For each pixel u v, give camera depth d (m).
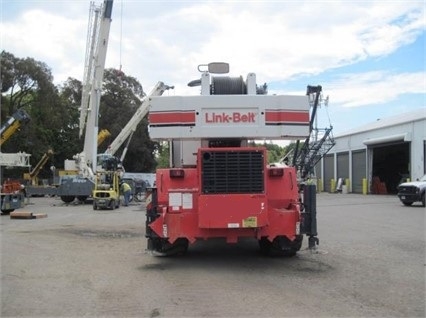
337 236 14.16
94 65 33.47
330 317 6.31
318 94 21.27
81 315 6.51
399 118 49.56
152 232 10.15
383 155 52.41
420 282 8.23
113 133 61.91
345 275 8.82
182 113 9.59
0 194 24.66
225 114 9.61
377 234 14.62
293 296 7.36
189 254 11.14
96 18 32.94
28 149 53.88
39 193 43.06
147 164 67.50
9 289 7.95
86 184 33.78
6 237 14.67
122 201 33.31
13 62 52.72
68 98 67.12
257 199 9.29
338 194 49.53
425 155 41.66
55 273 9.22
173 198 9.56
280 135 9.62
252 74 10.22
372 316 6.35
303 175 21.78
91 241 13.73
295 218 9.65
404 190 27.91
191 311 6.63
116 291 7.79
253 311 6.59
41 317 6.45
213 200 9.26
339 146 57.47
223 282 8.36
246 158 9.38
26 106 56.06
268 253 10.73
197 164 9.52
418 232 15.11
